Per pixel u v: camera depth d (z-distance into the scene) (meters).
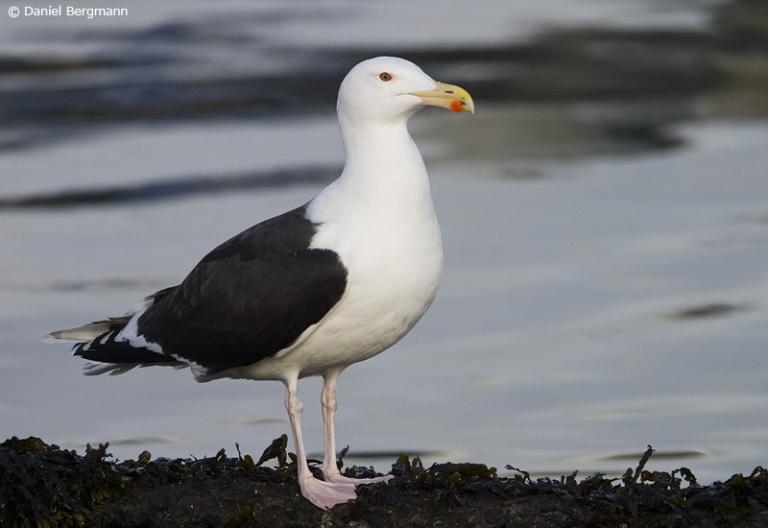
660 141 26.05
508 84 31.44
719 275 18.12
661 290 17.61
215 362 9.38
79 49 35.00
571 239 19.86
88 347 9.88
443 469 9.23
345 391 14.41
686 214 21.08
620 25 38.66
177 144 26.09
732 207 21.41
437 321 16.58
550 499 8.85
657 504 8.72
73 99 29.92
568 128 27.33
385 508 8.84
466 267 18.64
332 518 8.83
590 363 15.19
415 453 12.84
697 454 12.84
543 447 13.04
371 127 9.10
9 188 23.19
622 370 14.98
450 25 39.00
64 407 13.98
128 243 19.98
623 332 16.12
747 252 19.03
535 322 16.53
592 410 13.89
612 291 17.59
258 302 9.06
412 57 34.44
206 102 29.69
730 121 27.67
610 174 23.66
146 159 24.95
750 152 24.92
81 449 12.88
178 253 19.48
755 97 29.80
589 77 32.28
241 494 9.02
